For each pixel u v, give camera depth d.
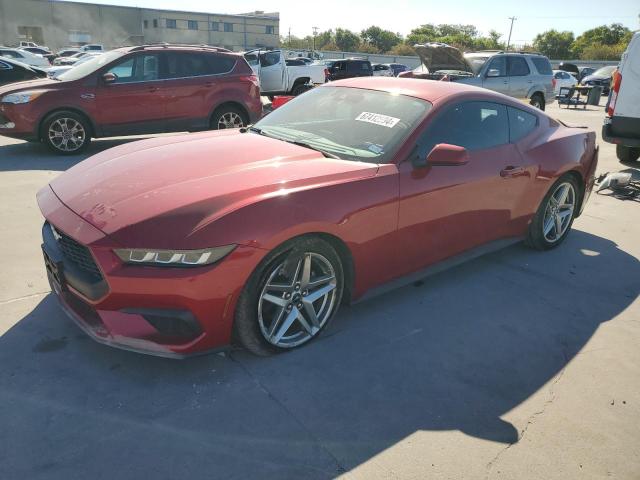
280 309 2.72
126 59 7.96
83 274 2.46
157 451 2.11
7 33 49.50
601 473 2.15
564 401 2.59
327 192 2.74
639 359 3.00
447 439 2.28
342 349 2.91
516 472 2.13
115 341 2.41
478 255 3.92
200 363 2.70
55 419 2.25
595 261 4.45
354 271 3.00
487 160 3.66
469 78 13.14
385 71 30.00
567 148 4.38
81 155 7.83
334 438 2.25
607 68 26.88
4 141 8.88
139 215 2.40
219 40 60.72
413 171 3.15
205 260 2.33
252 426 2.28
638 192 6.50
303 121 3.71
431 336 3.11
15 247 4.02
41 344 2.77
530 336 3.19
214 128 8.88
